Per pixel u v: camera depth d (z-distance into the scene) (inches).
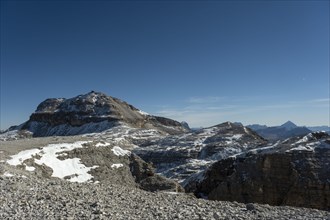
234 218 662.5
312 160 3132.4
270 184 3070.9
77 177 2092.8
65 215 645.9
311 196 2819.9
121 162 2529.5
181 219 646.5
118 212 695.7
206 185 3713.1
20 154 1961.1
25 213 654.5
